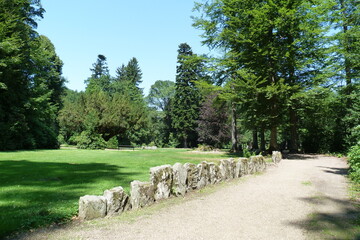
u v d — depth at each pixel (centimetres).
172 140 5169
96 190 645
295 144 2347
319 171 1164
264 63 1862
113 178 821
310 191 739
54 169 981
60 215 447
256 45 1798
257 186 816
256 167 1135
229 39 1886
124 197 519
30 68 2659
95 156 1650
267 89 1620
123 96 3588
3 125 2208
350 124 2152
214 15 2030
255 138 2734
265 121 1939
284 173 1106
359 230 425
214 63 1997
